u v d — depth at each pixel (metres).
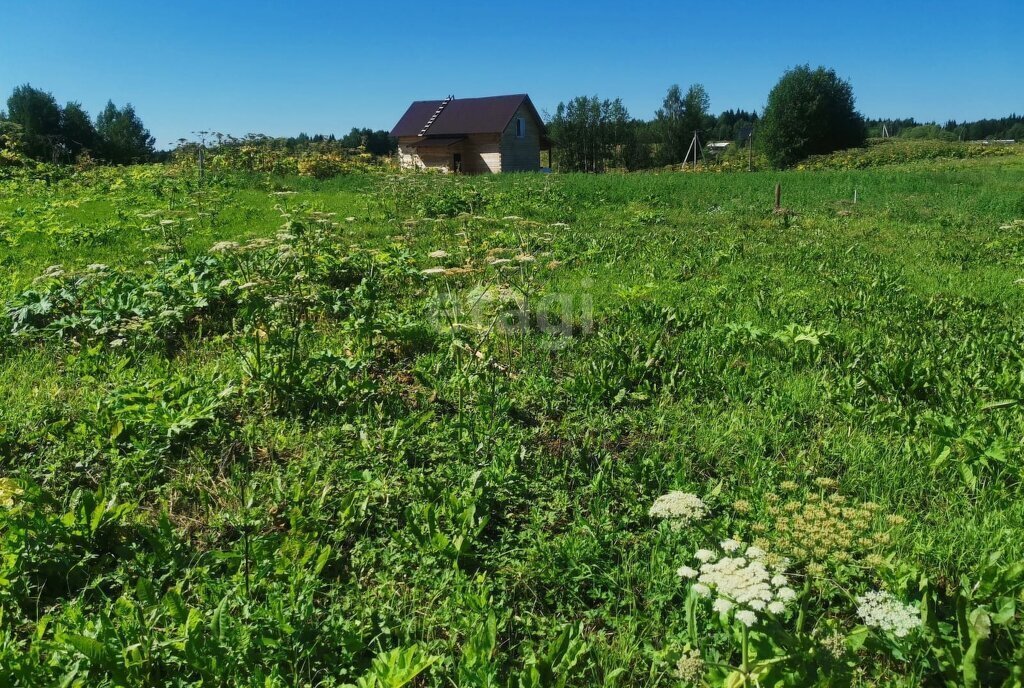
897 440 4.41
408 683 2.61
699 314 6.80
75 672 2.44
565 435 4.54
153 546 3.20
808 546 3.09
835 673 2.37
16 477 3.80
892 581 2.88
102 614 2.72
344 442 4.32
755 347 6.02
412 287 8.23
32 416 4.52
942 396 4.96
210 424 4.41
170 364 5.56
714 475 4.13
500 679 2.67
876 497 3.79
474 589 3.07
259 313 6.31
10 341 5.85
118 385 4.93
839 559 3.08
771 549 3.17
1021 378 4.94
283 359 5.04
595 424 4.66
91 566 3.19
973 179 23.42
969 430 4.11
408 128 46.84
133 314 6.20
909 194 19.70
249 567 3.10
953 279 8.88
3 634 2.65
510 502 3.77
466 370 5.32
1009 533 3.33
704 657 2.67
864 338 6.21
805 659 2.40
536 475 4.03
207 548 3.36
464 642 2.82
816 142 52.59
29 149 28.62
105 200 17.08
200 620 2.64
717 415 4.84
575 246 10.66
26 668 2.43
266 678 2.46
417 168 27.61
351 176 24.48
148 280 7.44
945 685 2.55
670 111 64.56
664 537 3.38
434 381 5.27
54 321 6.05
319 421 4.59
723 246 11.09
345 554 3.34
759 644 2.52
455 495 3.61
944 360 5.60
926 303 7.57
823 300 7.70
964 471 3.86
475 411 4.77
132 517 3.52
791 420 4.67
